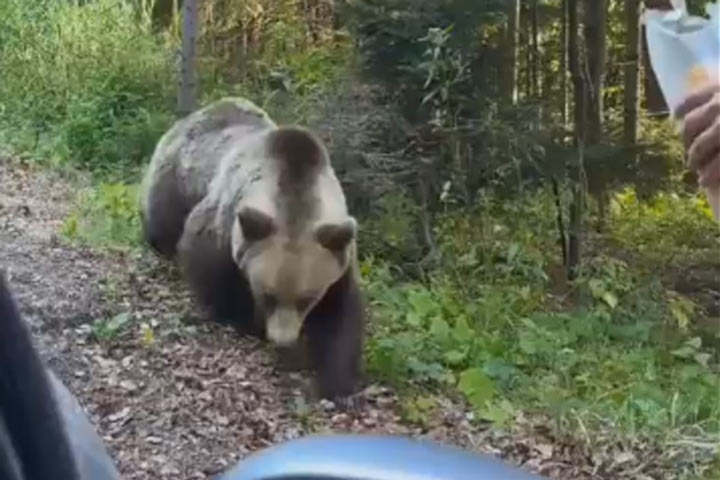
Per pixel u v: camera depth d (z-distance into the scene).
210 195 6.72
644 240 9.23
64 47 11.50
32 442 1.57
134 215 8.08
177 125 7.45
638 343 7.08
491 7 7.82
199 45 11.99
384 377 6.24
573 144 8.27
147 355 6.14
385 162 7.84
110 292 6.75
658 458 5.65
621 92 10.60
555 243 8.46
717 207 2.85
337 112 7.96
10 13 11.74
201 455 5.45
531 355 6.62
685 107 2.85
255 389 5.96
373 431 5.78
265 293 6.15
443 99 7.87
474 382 6.03
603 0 8.48
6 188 8.80
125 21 12.09
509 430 5.80
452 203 8.08
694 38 2.86
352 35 8.12
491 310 7.10
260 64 11.47
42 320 6.34
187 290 6.93
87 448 2.12
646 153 8.32
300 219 6.19
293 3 12.42
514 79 8.23
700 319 7.90
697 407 6.09
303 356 6.20
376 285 7.18
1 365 1.56
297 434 5.68
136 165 9.91
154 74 11.17
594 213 8.91
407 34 7.82
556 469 5.55
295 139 6.43
